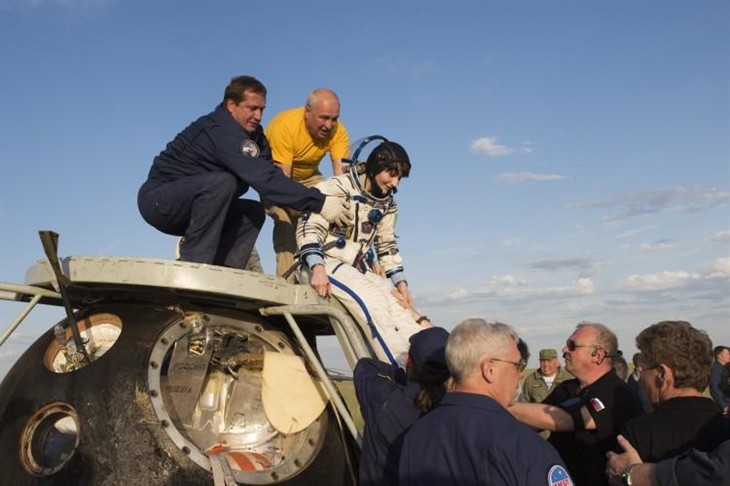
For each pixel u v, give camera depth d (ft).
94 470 12.78
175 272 13.83
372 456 12.94
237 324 15.03
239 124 16.72
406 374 13.53
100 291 15.05
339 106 19.44
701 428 11.85
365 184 16.67
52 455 13.65
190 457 13.23
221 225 16.22
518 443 9.98
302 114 19.70
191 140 16.57
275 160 19.61
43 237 13.02
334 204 16.10
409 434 11.09
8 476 13.30
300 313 14.82
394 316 15.79
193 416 14.67
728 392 12.89
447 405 10.91
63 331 14.71
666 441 11.95
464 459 10.24
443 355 12.39
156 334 14.19
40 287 15.02
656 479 11.22
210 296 14.43
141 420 13.17
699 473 10.77
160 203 16.25
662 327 12.59
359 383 13.85
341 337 14.76
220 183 15.97
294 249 19.51
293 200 15.83
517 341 11.42
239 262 17.74
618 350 14.66
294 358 15.26
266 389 14.82
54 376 13.88
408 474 10.81
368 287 15.87
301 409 14.78
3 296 15.15
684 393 12.27
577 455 14.43
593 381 14.38
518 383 11.32
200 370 14.58
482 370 11.00
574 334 14.64
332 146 20.47
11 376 14.55
